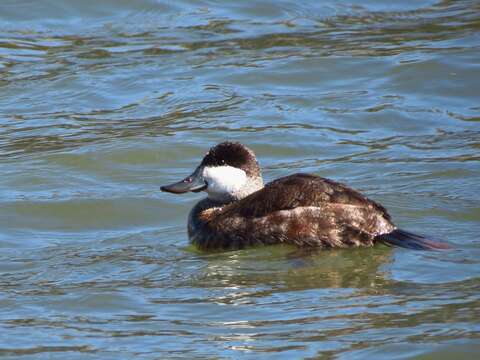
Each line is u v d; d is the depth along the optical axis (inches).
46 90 709.9
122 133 637.9
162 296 409.4
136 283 425.4
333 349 354.3
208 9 849.5
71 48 781.3
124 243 482.9
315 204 445.4
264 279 421.7
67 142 625.6
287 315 384.8
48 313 396.5
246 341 364.2
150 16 836.6
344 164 582.9
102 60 756.6
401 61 731.4
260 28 813.2
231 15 838.5
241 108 674.8
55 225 512.4
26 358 355.6
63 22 824.3
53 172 583.2
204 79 721.0
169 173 585.9
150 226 510.6
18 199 543.8
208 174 477.7
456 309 381.7
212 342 364.5
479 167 561.9
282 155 606.5
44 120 664.4
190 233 477.4
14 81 721.0
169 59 756.6
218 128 642.8
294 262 434.6
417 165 573.0
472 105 668.1
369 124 647.8
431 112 659.4
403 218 489.7
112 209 530.9
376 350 352.2
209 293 409.7
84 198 543.2
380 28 806.5
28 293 417.4
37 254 469.4
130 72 733.9
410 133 631.2
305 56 749.9
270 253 446.9
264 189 460.1
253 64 740.7
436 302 389.4
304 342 360.8
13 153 611.2
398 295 398.0
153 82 717.3
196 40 792.3
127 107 682.8
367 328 369.7
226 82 717.3
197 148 614.9
